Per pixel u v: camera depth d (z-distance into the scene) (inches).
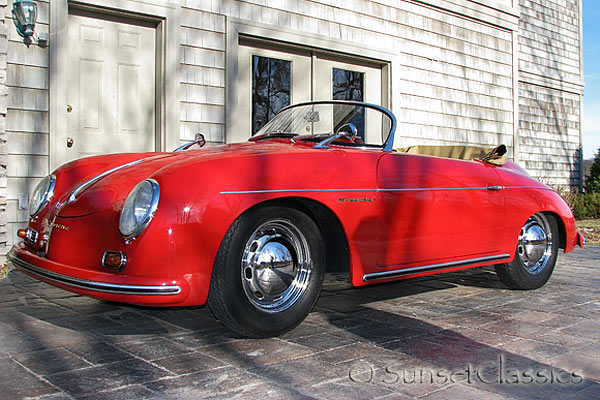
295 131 143.4
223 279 95.1
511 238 142.8
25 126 194.9
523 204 145.3
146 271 89.4
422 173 124.1
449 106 344.8
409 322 117.4
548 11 498.0
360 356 93.7
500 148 144.5
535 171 486.3
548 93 499.8
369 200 112.8
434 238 124.6
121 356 92.6
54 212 110.7
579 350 98.6
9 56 191.3
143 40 226.4
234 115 246.8
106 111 218.1
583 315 124.9
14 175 193.0
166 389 77.9
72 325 112.3
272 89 267.6
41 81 197.8
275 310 102.6
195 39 235.1
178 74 229.9
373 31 300.8
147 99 227.8
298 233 105.9
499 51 379.9
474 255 134.1
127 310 125.6
